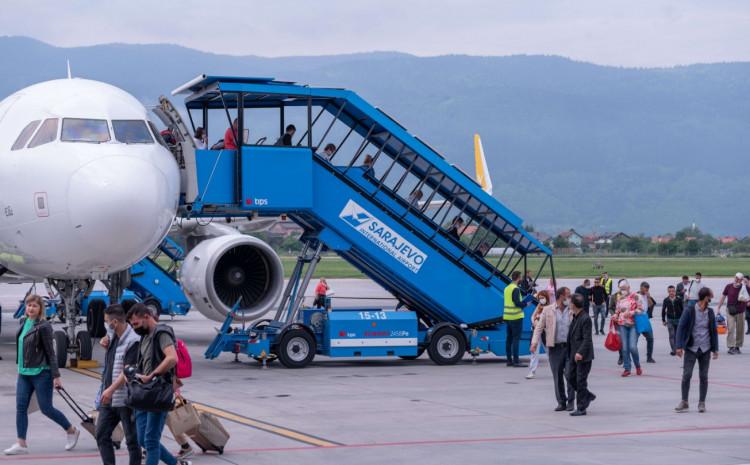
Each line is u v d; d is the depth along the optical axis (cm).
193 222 2627
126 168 1819
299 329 2198
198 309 2322
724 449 1238
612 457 1180
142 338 1020
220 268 2325
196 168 2122
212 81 2202
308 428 1392
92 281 2134
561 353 1577
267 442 1278
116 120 1920
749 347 2878
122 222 1788
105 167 1806
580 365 1521
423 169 2475
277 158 2184
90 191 1781
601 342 3091
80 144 1859
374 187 2367
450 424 1437
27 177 1864
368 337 2220
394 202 2380
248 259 2347
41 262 1931
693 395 1784
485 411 1567
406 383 1936
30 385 1202
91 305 2731
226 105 2331
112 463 1057
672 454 1202
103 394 1031
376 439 1306
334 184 2289
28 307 1193
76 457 1173
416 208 2403
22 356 1190
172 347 997
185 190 2141
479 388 1862
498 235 2495
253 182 2161
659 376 2108
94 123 1900
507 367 2261
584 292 3444
